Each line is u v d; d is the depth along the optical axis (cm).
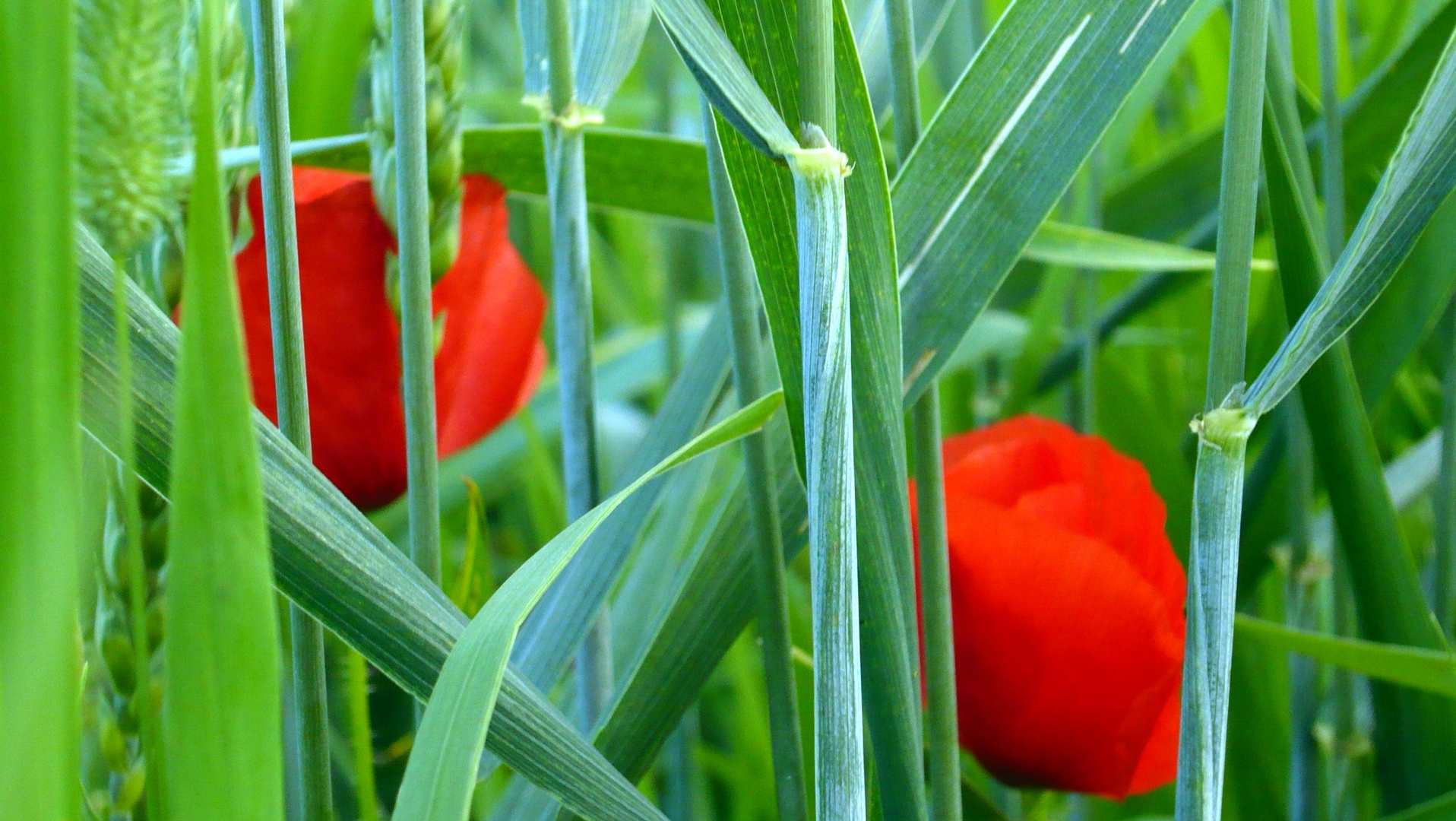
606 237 123
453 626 41
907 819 43
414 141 43
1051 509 49
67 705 36
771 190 42
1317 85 62
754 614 46
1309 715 53
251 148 44
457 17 45
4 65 32
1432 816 49
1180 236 68
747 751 64
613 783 41
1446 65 41
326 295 46
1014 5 44
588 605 48
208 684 37
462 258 48
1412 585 49
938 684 44
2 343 33
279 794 37
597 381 91
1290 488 53
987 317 74
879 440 42
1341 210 52
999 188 44
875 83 54
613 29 47
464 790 38
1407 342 52
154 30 34
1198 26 62
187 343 37
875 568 42
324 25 72
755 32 41
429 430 44
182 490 37
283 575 40
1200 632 41
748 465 44
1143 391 75
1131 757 48
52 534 34
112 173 34
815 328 39
